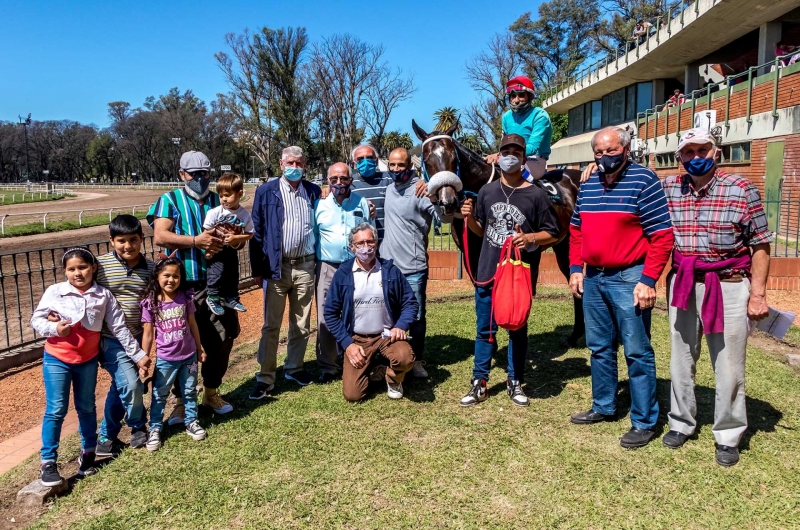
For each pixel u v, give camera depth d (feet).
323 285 16.62
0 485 11.70
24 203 126.41
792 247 36.04
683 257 11.81
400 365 14.94
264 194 15.30
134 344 12.28
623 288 12.44
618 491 10.74
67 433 14.42
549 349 19.77
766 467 11.34
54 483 11.11
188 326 13.33
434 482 11.23
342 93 142.41
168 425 14.29
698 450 12.19
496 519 10.00
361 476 11.49
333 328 15.17
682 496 10.51
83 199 144.97
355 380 15.08
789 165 44.19
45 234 67.31
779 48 56.34
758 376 16.25
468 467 11.75
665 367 17.33
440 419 14.06
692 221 11.60
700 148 11.21
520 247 13.80
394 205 16.49
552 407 14.66
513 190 14.14
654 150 72.84
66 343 11.41
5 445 13.87
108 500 10.94
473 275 16.42
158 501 10.82
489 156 18.10
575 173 20.03
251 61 142.51
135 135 304.71
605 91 105.29
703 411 14.19
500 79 150.30
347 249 16.38
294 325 16.43
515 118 17.67
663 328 21.90
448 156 16.11
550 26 176.24
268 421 14.19
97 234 66.80
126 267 12.76
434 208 16.14
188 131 274.98
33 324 11.18
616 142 11.79
